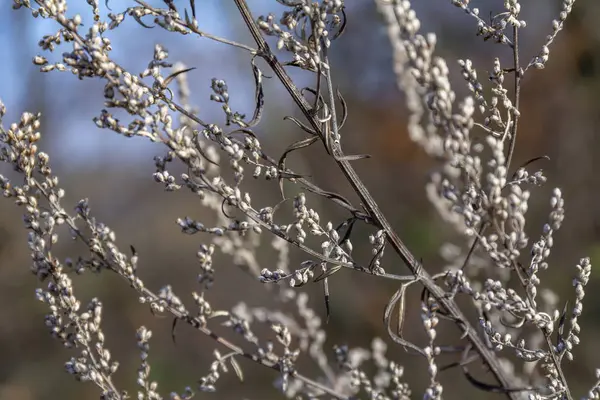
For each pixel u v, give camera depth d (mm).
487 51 5449
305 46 1125
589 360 3605
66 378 5242
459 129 909
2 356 5480
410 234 4961
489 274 2146
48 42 1063
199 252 1410
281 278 1183
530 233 4469
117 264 1354
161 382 4891
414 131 2404
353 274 4805
